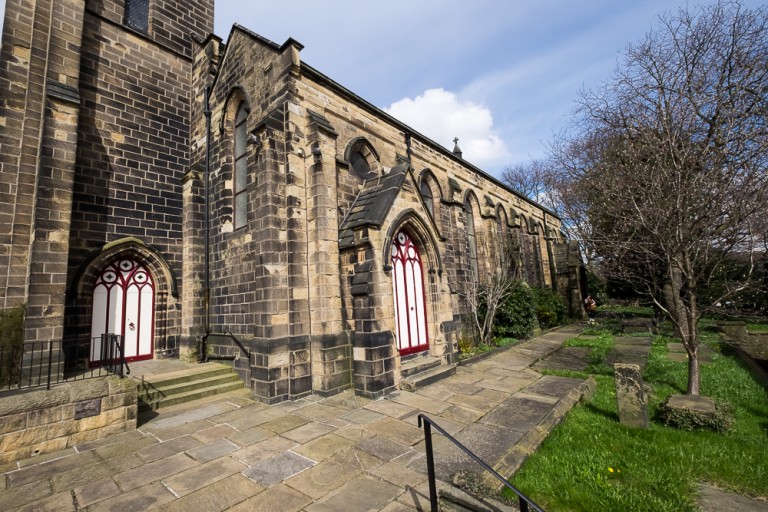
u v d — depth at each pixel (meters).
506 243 23.42
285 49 10.46
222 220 11.80
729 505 4.45
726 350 13.20
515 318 17.33
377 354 9.19
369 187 11.82
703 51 8.66
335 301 9.83
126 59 12.61
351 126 12.38
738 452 5.57
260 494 5.01
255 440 6.78
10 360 8.20
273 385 8.91
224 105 12.28
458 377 10.88
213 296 11.92
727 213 7.17
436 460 5.74
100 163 11.57
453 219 17.28
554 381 9.96
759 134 7.20
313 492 5.02
